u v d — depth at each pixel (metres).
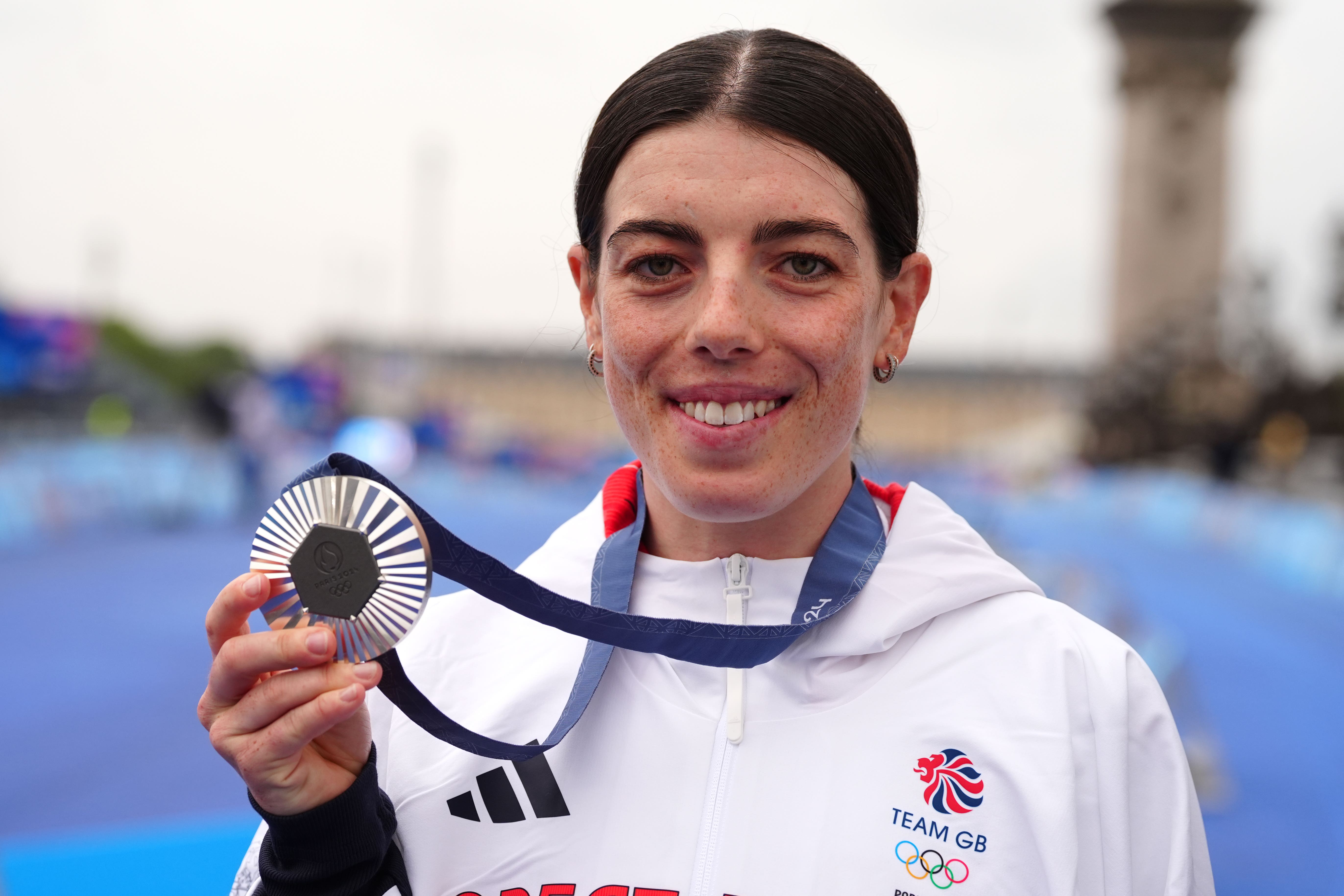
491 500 21.20
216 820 3.50
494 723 1.17
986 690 1.11
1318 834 3.65
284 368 30.31
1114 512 21.55
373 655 0.97
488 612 1.28
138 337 55.34
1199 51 35.53
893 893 1.03
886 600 1.13
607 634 1.07
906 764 1.08
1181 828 1.09
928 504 1.24
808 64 1.09
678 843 1.07
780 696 1.12
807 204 1.04
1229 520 15.10
